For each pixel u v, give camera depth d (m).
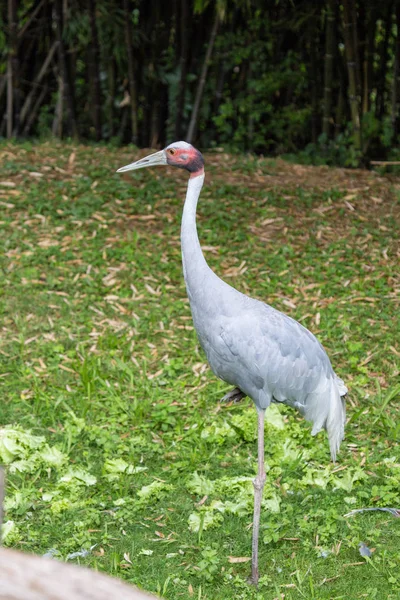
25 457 8.60
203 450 8.95
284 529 7.65
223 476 8.49
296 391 7.32
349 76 16.62
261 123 18.89
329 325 11.41
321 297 12.22
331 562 7.21
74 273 12.72
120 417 9.54
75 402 9.80
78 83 19.52
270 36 17.66
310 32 17.33
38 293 12.19
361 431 9.38
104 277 12.66
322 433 9.34
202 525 7.49
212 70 18.67
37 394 9.67
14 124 18.89
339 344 11.04
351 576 7.04
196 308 7.30
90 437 9.07
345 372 10.49
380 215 14.73
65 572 3.02
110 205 14.71
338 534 7.58
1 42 18.16
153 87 18.92
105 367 10.62
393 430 9.21
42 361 10.71
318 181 16.03
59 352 10.88
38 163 16.23
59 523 7.68
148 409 9.80
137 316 11.77
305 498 8.11
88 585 2.98
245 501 7.95
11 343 11.04
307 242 13.78
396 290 12.45
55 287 12.36
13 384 10.18
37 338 11.19
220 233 13.93
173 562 7.20
